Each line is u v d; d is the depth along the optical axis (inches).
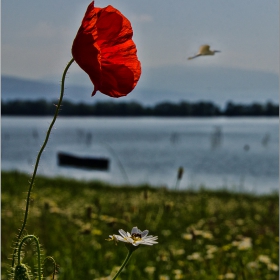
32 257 232.4
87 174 1454.2
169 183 1164.5
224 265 240.8
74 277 224.5
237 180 1360.7
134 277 228.7
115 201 477.7
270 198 684.7
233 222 405.4
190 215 437.4
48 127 96.7
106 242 282.4
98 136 4630.9
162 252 257.1
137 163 2005.4
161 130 5738.2
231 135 4591.5
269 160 2233.0
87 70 97.7
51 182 772.0
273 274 244.1
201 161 2178.9
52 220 341.4
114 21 107.4
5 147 3149.6
